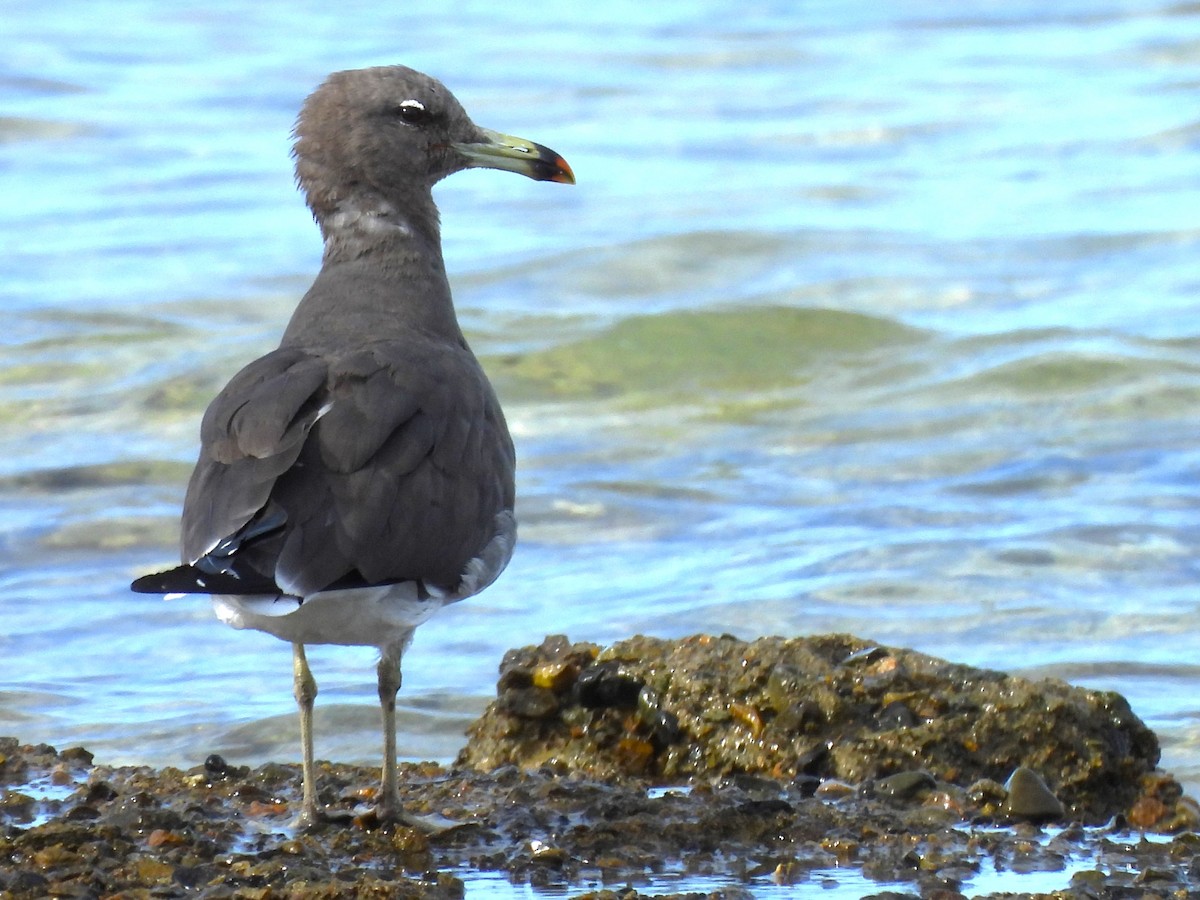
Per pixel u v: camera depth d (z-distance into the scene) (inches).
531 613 586.6
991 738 428.5
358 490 366.3
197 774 427.5
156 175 1152.2
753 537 652.1
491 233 1042.7
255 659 554.9
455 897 357.1
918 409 788.6
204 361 840.9
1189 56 1398.9
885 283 948.0
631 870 372.8
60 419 781.9
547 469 727.7
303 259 994.1
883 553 627.8
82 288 946.7
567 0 1706.4
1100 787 423.8
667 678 447.2
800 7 1656.0
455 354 411.2
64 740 486.6
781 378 836.0
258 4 1694.1
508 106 1317.7
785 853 382.6
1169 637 552.4
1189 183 1086.4
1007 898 351.9
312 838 383.2
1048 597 585.6
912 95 1326.3
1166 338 846.5
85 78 1386.6
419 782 428.8
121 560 644.1
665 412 798.5
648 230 1029.2
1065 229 1013.8
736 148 1211.9
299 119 450.3
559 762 442.9
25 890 344.2
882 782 417.4
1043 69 1386.6
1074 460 719.7
